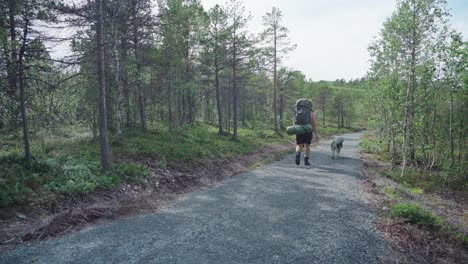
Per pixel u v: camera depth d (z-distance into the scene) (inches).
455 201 406.0
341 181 412.2
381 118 728.3
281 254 187.3
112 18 482.9
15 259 177.9
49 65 371.6
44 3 347.9
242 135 1037.8
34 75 366.6
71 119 652.7
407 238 221.5
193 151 535.8
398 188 429.7
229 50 863.1
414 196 398.3
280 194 337.1
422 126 603.5
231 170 519.2
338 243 205.9
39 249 192.2
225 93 1142.3
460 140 580.1
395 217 260.2
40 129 575.5
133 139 559.5
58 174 328.2
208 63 874.8
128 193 330.6
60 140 537.6
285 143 1022.4
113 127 658.2
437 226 248.2
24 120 352.2
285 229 229.6
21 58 342.6
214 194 346.0
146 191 347.3
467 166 546.0
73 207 277.4
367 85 792.9
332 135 1839.3
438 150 633.6
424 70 532.4
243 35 848.9
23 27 347.6
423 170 617.6
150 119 818.2
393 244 210.2
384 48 606.9
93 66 446.0
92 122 595.8
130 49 610.9
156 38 670.5
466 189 481.1
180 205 300.7
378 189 389.4
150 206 295.3
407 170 618.8
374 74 739.4
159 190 359.6
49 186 293.4
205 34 815.7
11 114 382.6
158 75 704.4
